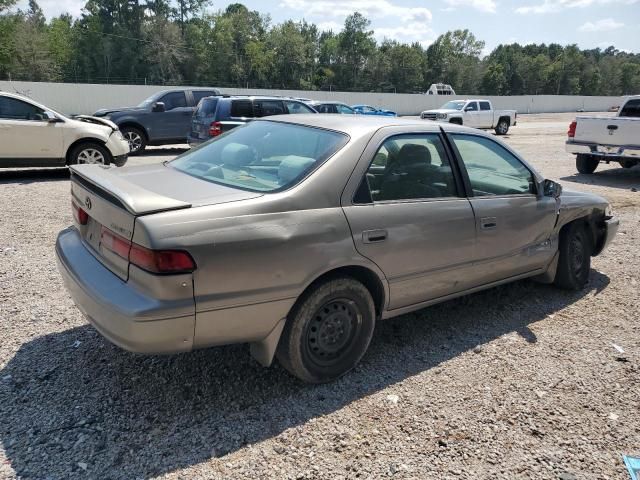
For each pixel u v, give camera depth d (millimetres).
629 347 3977
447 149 3887
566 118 46656
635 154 11641
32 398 3016
